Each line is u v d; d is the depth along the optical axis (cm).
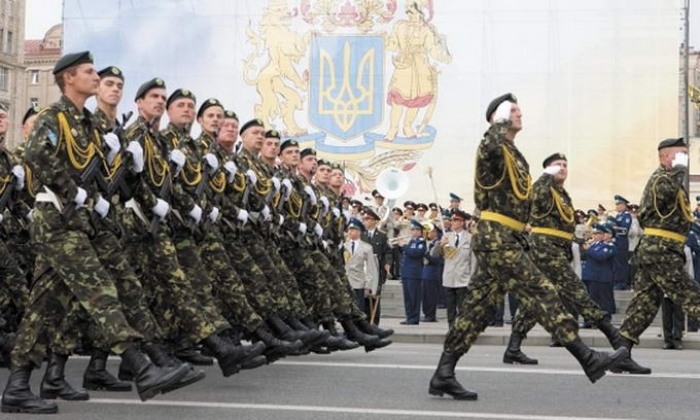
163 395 1162
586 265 2489
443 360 1156
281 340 1399
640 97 4281
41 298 1020
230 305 1332
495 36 4375
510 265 1092
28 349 1019
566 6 4328
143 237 1163
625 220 2998
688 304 1426
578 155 4316
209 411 1059
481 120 4384
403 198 4416
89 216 1014
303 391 1212
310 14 4488
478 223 1119
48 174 984
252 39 4516
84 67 1022
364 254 2411
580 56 4319
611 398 1183
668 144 1459
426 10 4419
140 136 1149
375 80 4441
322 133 4469
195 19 4541
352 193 4447
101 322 973
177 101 1302
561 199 1570
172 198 1231
